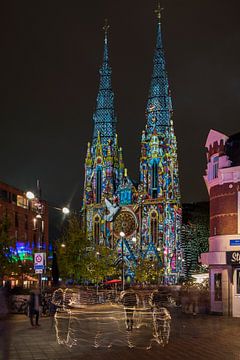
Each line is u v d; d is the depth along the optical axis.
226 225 44.22
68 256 100.69
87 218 165.88
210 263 44.47
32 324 32.91
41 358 19.86
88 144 173.38
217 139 46.97
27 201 108.56
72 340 25.48
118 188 163.25
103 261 131.25
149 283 145.12
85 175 170.25
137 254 154.50
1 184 97.44
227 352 21.70
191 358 20.08
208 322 36.69
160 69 169.75
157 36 174.75
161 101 165.50
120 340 25.70
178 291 61.31
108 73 180.00
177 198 157.25
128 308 30.45
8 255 67.88
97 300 57.47
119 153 172.88
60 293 50.00
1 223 65.62
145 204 157.12
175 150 161.50
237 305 42.88
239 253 42.53
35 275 93.62
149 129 163.50
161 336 27.59
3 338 26.25
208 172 47.66
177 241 153.38
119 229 159.50
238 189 44.03
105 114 175.00
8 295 44.28
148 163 160.00
